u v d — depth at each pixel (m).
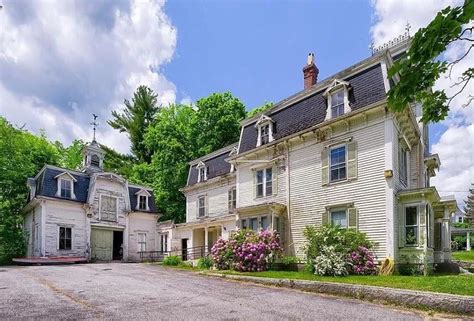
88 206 26.39
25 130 33.72
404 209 14.09
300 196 17.58
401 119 15.47
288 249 17.56
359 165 15.18
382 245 13.85
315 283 10.57
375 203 14.34
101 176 27.77
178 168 35.47
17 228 27.80
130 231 29.64
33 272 15.66
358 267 13.18
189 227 26.91
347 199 15.41
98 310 7.55
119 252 30.22
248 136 21.75
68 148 43.94
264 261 15.83
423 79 5.24
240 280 13.13
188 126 38.31
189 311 7.54
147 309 7.70
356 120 15.57
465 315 7.44
